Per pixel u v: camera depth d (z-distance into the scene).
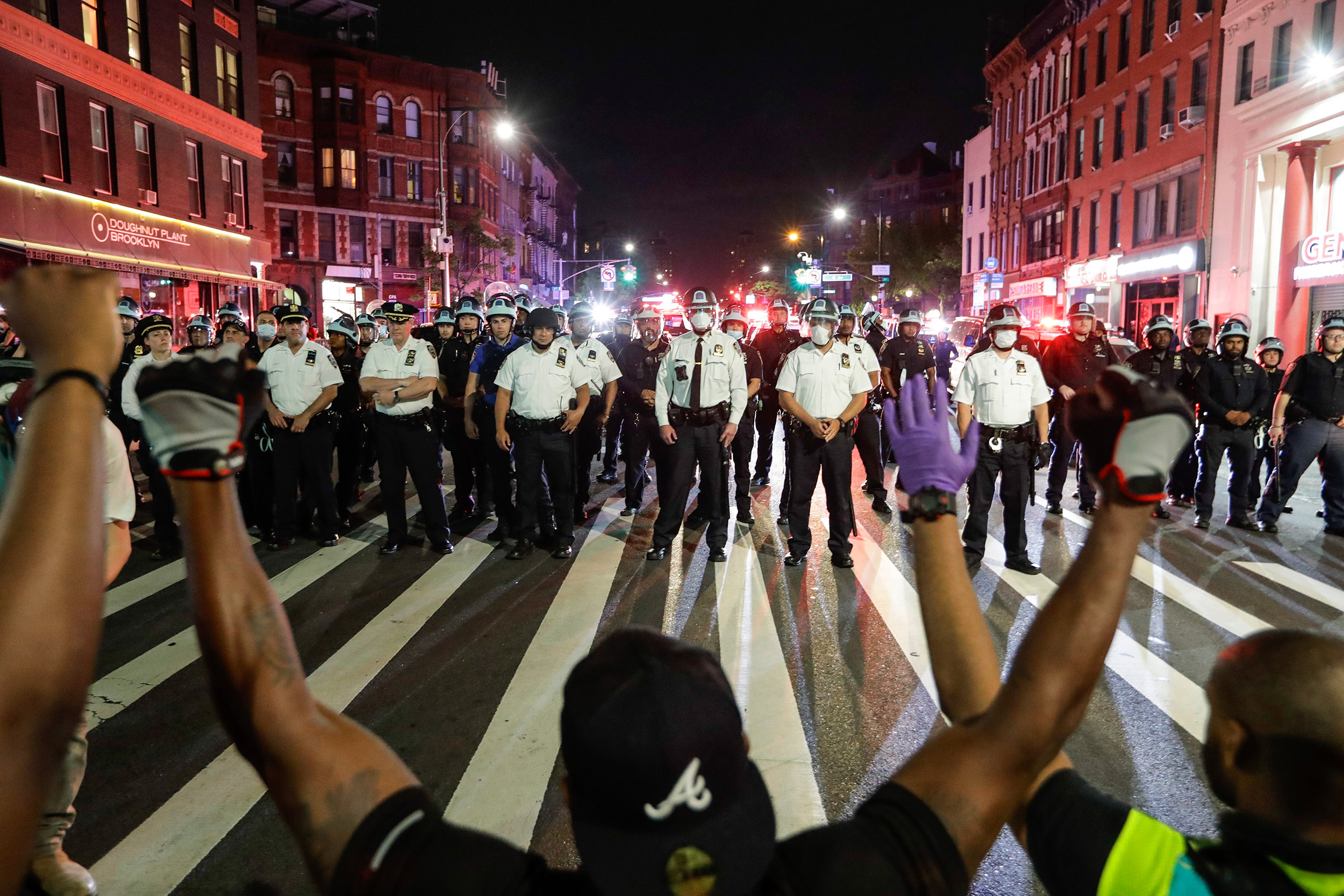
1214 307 22.69
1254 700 1.12
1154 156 26.05
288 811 1.01
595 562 7.55
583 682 0.92
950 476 1.23
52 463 0.83
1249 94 21.52
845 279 50.56
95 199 20.31
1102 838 1.14
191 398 0.93
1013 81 39.38
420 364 7.62
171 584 6.95
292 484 8.01
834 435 7.19
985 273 37.38
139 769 4.02
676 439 7.36
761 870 0.87
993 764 0.99
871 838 0.96
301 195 39.34
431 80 43.12
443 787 3.82
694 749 0.84
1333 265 18.22
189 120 24.11
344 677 5.04
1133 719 4.43
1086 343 9.41
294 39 38.34
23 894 2.89
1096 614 0.96
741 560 7.64
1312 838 1.09
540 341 7.41
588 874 0.88
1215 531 8.59
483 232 45.72
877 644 5.52
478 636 5.71
